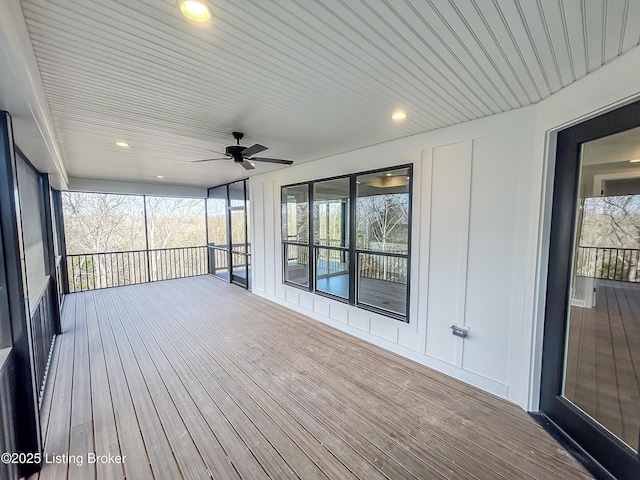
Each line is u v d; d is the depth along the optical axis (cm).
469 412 232
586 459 185
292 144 349
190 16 126
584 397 198
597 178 188
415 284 316
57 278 425
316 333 397
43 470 179
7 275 179
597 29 134
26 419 178
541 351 229
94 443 200
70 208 864
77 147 359
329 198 427
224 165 484
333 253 430
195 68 173
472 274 270
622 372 178
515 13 124
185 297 587
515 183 240
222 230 770
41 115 186
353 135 312
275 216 538
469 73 178
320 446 198
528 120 230
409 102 224
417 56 160
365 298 411
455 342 284
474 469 179
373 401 247
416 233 312
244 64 169
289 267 523
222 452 192
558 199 213
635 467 158
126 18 127
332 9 122
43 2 116
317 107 233
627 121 160
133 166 487
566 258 207
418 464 183
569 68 172
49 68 170
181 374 291
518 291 241
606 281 187
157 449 195
